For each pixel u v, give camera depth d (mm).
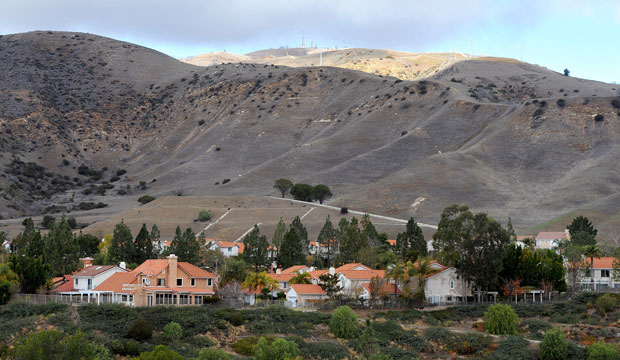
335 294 116688
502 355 84938
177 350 79375
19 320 83688
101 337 78750
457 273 119188
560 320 100812
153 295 103375
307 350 83312
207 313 93250
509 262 122250
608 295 106500
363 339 78875
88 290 106812
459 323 102688
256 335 88750
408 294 113562
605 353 81562
